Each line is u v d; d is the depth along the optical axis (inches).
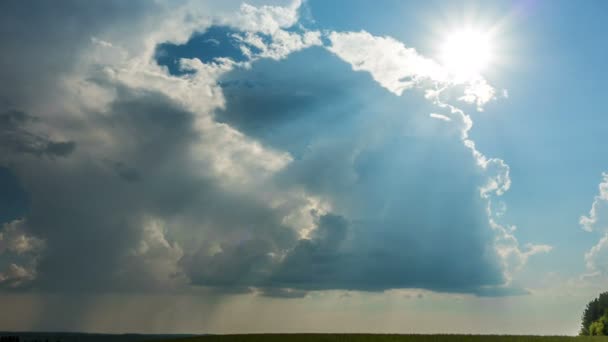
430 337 2768.2
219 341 2810.0
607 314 4473.4
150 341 2822.3
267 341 2741.1
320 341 2721.5
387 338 2748.5
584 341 2647.6
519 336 2812.5
